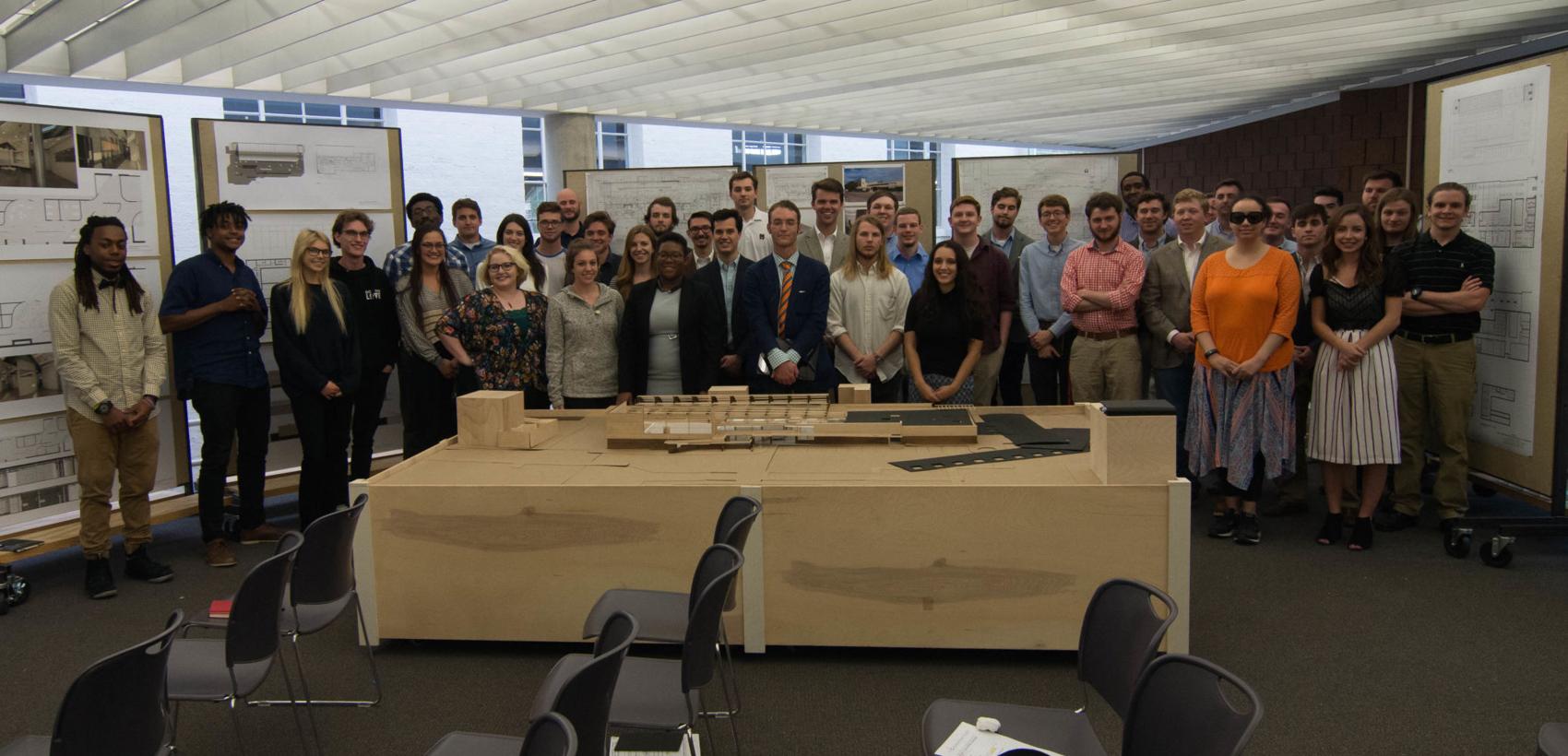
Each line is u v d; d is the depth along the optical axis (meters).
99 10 5.91
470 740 2.43
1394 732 3.15
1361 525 4.96
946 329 5.36
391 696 3.55
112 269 4.73
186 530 5.89
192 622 3.16
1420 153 10.57
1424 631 3.94
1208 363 4.98
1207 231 5.73
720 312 5.36
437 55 7.52
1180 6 6.85
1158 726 1.96
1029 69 9.64
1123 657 2.31
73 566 5.25
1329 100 11.78
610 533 3.68
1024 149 20.03
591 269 5.34
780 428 4.25
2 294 4.93
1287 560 4.84
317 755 3.14
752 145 16.62
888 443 4.23
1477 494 5.98
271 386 6.31
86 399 4.61
